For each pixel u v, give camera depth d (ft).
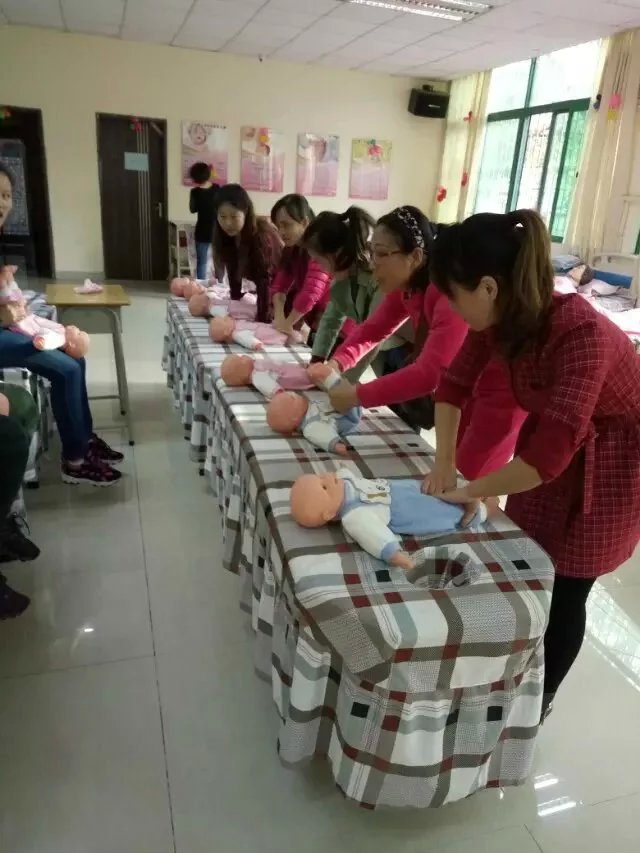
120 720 4.87
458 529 3.95
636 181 18.26
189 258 23.97
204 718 4.93
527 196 23.11
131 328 17.57
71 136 23.49
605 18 16.60
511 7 16.33
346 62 23.90
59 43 22.24
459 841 4.12
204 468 8.60
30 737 4.67
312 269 7.79
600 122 18.66
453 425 4.32
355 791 3.64
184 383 9.23
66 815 4.11
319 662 3.60
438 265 3.34
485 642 3.29
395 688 3.29
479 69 23.77
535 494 4.14
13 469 4.94
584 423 3.23
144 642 5.70
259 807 4.25
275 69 24.47
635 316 14.57
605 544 3.98
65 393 7.47
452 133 26.40
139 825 4.08
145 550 7.09
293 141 25.55
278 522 3.88
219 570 6.80
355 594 3.32
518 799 4.46
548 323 3.37
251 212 9.04
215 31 20.75
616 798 4.53
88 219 24.72
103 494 8.25
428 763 3.56
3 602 5.20
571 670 5.80
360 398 5.00
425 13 17.39
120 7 18.75
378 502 3.86
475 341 4.17
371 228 6.19
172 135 24.34
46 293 9.27
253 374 6.16
